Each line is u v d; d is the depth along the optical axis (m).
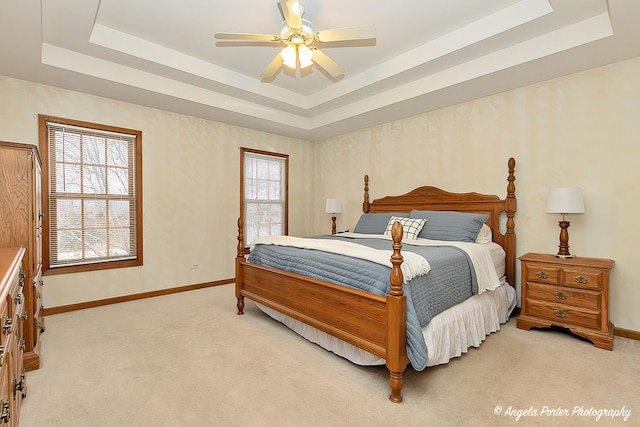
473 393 1.84
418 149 4.11
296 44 2.37
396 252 1.78
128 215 3.75
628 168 2.65
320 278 2.36
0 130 2.93
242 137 4.73
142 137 3.78
